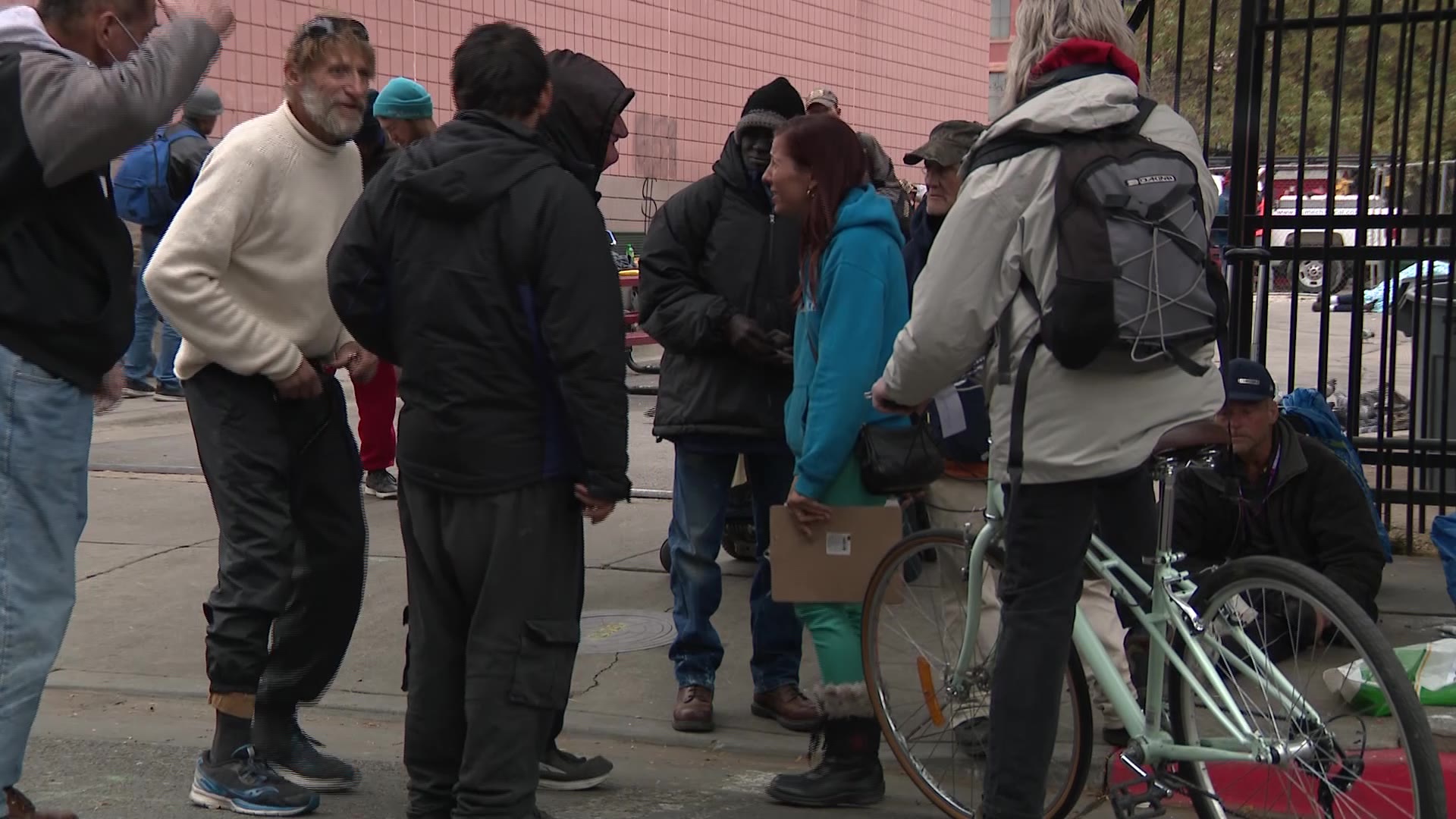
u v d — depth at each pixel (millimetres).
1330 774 2811
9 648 2775
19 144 2641
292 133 3566
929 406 3938
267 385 3574
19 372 2750
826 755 3787
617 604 5531
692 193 4203
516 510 3023
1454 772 3441
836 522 3664
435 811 3215
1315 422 4875
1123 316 2734
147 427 9297
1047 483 2914
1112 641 3527
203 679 4801
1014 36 3084
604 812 3701
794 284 4102
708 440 4188
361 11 11258
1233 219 5680
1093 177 2773
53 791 3805
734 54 15469
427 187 2912
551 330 2916
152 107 2664
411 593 3207
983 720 3496
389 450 7383
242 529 3525
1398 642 4652
